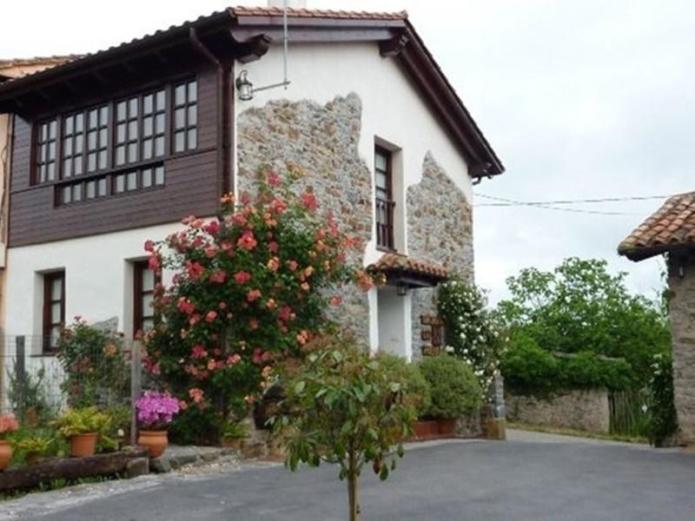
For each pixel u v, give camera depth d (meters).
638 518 6.55
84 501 7.17
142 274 11.30
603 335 24.20
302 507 6.92
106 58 11.05
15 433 8.25
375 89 13.44
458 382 12.88
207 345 9.95
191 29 10.30
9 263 12.48
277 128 11.27
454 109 15.11
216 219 10.38
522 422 19.64
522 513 6.72
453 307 14.33
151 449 8.78
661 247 11.12
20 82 11.90
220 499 7.25
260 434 10.12
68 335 10.59
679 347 11.55
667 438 11.76
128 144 11.52
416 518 6.52
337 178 12.33
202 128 10.70
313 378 4.11
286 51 11.08
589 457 10.27
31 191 12.37
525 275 26.80
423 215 14.34
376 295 12.65
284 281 10.23
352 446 4.14
